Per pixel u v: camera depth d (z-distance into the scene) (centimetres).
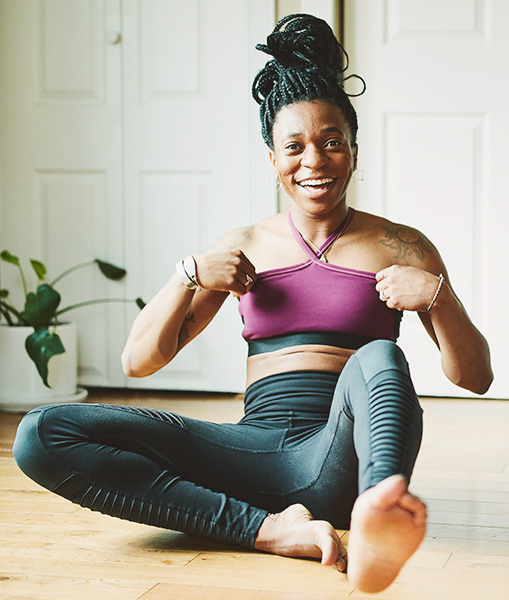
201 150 332
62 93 340
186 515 159
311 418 165
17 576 150
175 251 337
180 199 335
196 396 335
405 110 321
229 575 150
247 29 325
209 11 328
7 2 340
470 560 157
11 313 344
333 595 140
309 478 160
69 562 157
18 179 343
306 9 319
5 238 345
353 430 145
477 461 235
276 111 169
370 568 117
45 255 344
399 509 112
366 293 166
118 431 159
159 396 334
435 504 195
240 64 327
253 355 173
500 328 320
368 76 322
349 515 163
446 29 317
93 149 339
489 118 317
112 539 170
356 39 322
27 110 342
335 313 166
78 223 342
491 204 318
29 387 316
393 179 323
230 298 334
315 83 165
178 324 168
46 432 158
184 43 330
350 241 171
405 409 126
